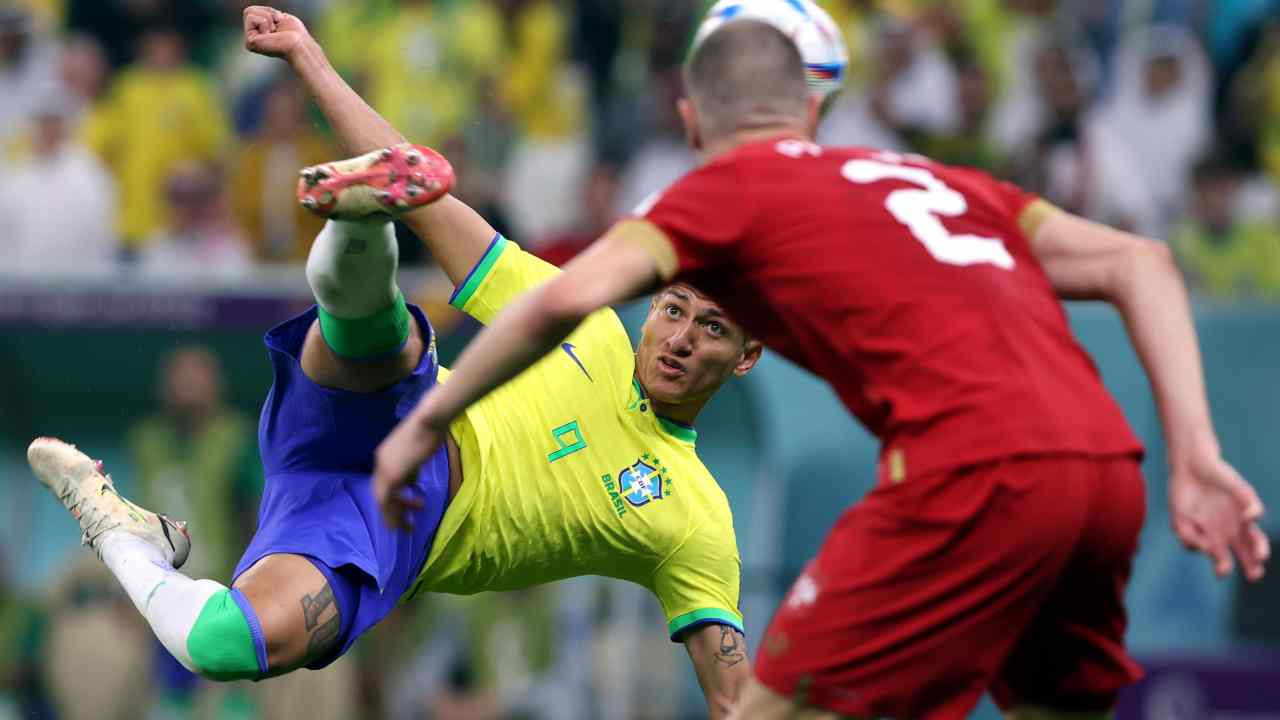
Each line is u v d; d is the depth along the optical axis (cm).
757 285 1080
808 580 1106
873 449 2941
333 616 1357
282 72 3472
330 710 2973
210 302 3070
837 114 3469
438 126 3559
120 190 3456
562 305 1001
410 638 3002
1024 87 3519
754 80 1140
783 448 2950
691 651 1547
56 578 3062
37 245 3416
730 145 1139
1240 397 2942
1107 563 1078
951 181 1126
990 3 3569
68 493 1417
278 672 1336
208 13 3609
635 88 3581
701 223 1068
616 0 3631
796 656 1095
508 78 3597
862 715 1087
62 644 3034
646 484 1502
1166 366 1060
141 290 3075
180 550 1427
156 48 3538
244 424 3083
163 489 3062
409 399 1411
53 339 3078
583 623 2958
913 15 3538
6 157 3497
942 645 1061
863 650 1074
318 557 1363
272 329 1418
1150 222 3466
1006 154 3425
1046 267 1130
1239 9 3584
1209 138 3538
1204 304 2966
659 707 2912
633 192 3488
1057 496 1031
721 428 2978
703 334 1480
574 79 3619
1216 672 2842
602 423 1495
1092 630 1123
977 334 1052
